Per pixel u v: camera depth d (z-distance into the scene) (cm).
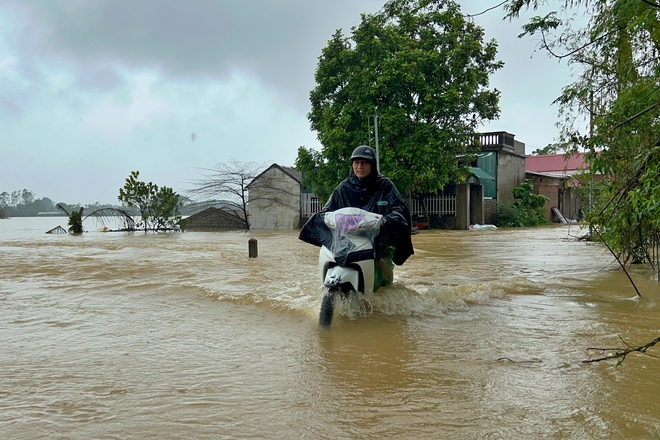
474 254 1235
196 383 329
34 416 277
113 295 659
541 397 302
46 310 568
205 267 953
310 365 368
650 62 583
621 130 614
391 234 548
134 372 352
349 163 2419
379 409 287
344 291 526
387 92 2294
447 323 498
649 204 476
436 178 2453
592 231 782
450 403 295
